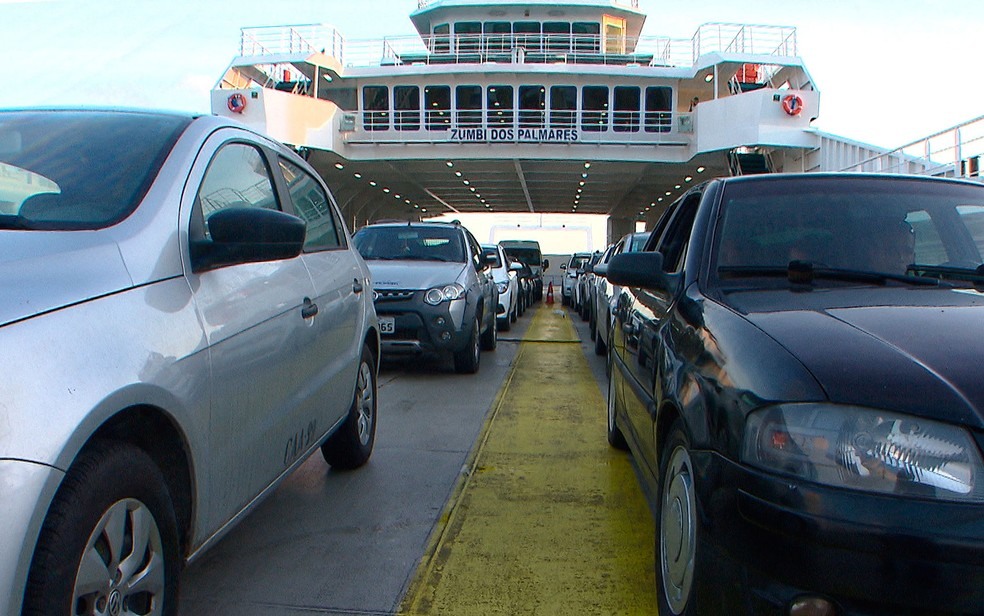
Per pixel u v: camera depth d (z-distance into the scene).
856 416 1.85
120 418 1.96
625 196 37.16
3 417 1.58
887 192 3.36
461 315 8.00
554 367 9.14
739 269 3.01
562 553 3.38
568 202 41.31
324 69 25.45
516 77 25.67
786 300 2.64
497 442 5.32
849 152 20.00
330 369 3.69
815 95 22.86
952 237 3.16
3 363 1.62
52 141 2.71
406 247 9.06
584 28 29.30
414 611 2.86
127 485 1.94
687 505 2.45
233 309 2.61
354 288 4.24
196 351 2.29
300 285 3.34
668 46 27.00
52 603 1.64
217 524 2.52
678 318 2.96
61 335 1.79
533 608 2.88
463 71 25.12
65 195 2.38
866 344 2.10
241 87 26.72
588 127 26.19
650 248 4.75
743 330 2.35
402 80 26.09
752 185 3.45
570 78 25.56
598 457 4.93
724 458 2.08
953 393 1.84
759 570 1.89
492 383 7.87
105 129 2.80
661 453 2.92
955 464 1.76
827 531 1.77
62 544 1.67
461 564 3.26
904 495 1.76
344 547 3.44
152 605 2.08
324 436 3.70
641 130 25.73
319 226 4.05
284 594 2.99
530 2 28.64
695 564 2.20
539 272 29.19
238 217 2.47
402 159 26.17
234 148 3.13
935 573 1.69
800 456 1.87
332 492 4.20
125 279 2.12
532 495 4.16
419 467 4.69
